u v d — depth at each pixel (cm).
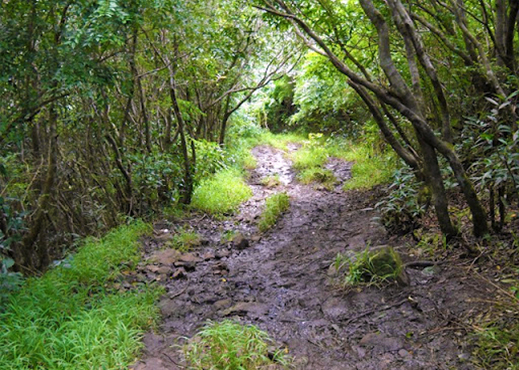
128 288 409
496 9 427
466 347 266
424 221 440
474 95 454
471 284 322
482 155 409
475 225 368
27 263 449
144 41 607
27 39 377
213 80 764
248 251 525
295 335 317
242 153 1068
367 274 368
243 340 284
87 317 317
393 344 286
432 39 501
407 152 438
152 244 541
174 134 775
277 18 489
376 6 503
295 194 775
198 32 598
